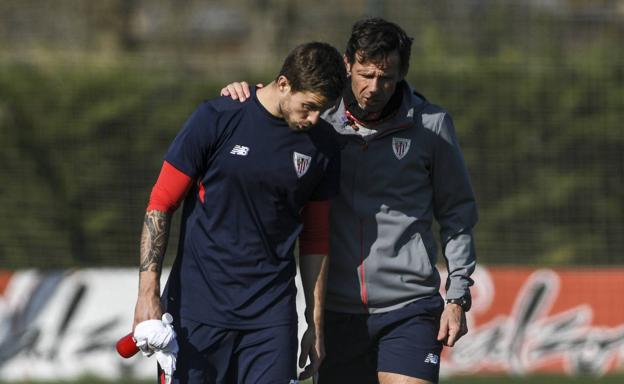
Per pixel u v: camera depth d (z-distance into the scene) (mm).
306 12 44062
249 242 14484
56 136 40906
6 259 40719
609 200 40062
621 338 34438
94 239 40719
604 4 40719
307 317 15289
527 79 40031
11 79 41188
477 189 40125
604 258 40031
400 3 40438
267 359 14531
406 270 16000
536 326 34406
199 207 14609
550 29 40625
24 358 32969
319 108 13797
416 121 15906
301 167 14438
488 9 40625
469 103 40062
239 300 14477
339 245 16094
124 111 40906
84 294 33375
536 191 40062
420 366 15883
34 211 40781
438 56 40312
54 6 44969
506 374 34156
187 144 14281
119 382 32156
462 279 16047
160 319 14078
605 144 40062
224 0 46656
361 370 16484
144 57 42062
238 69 41688
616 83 40094
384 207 15953
